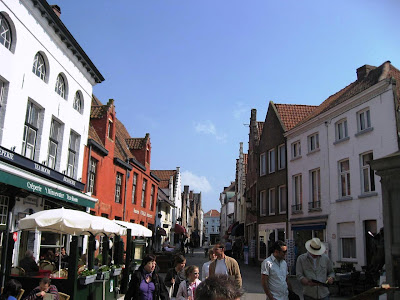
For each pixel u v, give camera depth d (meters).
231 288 2.25
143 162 30.00
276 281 6.15
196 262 30.59
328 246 19.91
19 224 9.48
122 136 30.91
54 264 11.98
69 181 16.03
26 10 12.89
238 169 46.09
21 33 12.68
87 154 18.88
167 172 52.84
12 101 12.22
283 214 25.66
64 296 8.25
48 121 14.72
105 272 10.73
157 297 6.86
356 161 18.53
